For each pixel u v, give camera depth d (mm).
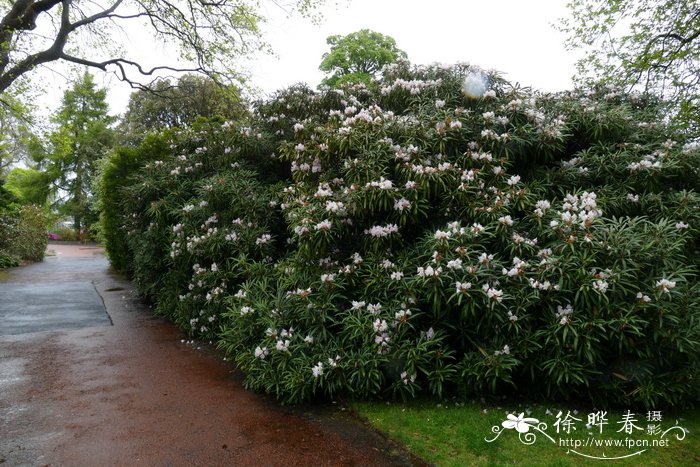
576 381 3014
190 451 2717
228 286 5188
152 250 6797
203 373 4195
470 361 3195
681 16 7355
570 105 4715
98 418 3170
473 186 3762
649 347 2947
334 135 4289
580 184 4195
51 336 5504
